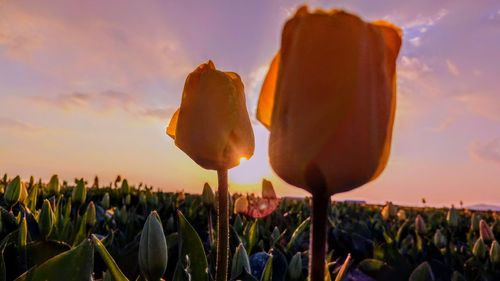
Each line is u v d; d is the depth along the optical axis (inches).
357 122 5.0
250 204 27.9
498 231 32.7
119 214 23.3
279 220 30.6
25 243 10.7
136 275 12.8
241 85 8.3
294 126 5.2
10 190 17.4
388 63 5.6
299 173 5.2
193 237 9.8
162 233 8.3
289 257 16.4
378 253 18.8
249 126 8.2
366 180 5.3
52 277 7.1
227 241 8.4
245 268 11.4
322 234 5.4
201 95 7.9
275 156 5.4
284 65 5.3
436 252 22.1
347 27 5.0
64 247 10.9
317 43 5.0
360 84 5.0
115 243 17.1
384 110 5.3
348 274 18.4
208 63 8.3
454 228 30.0
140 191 44.7
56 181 26.2
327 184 5.2
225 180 8.4
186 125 8.0
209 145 8.0
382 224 34.0
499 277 17.1
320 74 5.0
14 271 10.3
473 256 20.2
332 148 5.1
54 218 14.6
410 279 11.6
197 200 34.4
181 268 9.6
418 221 26.5
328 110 5.0
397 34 5.5
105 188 45.3
